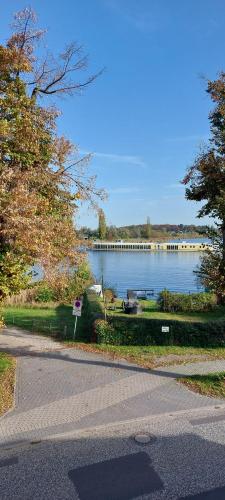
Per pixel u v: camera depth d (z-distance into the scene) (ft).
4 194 29.78
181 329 50.70
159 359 43.50
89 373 38.73
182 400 31.58
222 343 49.96
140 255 407.64
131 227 595.47
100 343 51.34
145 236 580.71
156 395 32.68
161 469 22.36
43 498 20.02
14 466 22.86
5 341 53.93
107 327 51.49
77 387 34.76
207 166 36.83
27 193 31.63
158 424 27.71
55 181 42.34
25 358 44.80
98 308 63.36
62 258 38.60
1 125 32.12
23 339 55.31
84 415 29.01
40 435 26.18
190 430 26.78
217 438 25.64
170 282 195.21
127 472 22.15
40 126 41.22
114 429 27.07
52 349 48.96
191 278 210.18
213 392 32.99
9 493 20.40
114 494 20.27
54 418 28.55
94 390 33.99
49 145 42.16
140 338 50.80
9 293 34.37
